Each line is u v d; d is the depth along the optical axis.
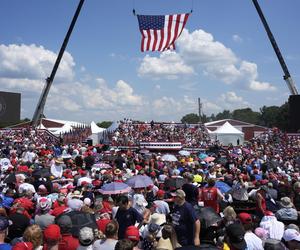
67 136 52.41
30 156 25.52
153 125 63.38
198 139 59.34
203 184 15.48
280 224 9.17
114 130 59.69
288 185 14.52
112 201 11.66
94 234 7.38
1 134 47.59
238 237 6.48
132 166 20.62
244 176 17.28
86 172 17.52
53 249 6.25
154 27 33.72
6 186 14.80
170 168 21.00
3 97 62.56
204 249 5.32
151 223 8.39
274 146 51.56
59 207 9.86
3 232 6.58
